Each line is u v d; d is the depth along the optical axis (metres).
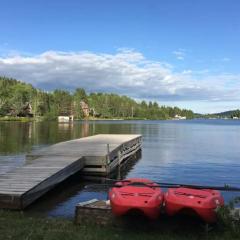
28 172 16.80
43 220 11.40
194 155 34.66
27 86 154.00
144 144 46.41
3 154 31.19
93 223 10.77
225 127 111.88
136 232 10.28
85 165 22.08
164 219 10.88
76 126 92.44
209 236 9.88
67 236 9.57
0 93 142.50
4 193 12.98
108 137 38.31
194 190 11.48
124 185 12.33
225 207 10.48
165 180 22.17
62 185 18.73
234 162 29.97
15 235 9.59
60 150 25.34
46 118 141.12
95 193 16.59
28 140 46.25
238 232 9.87
